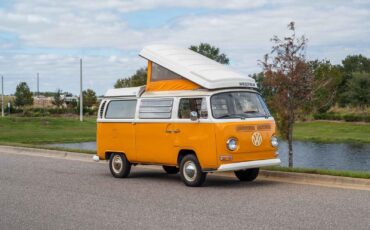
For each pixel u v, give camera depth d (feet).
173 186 42.32
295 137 149.59
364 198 34.50
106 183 44.65
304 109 53.67
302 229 26.78
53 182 45.34
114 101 48.85
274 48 52.39
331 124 188.85
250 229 27.04
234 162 39.45
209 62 44.73
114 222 29.43
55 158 66.74
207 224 28.35
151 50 46.24
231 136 39.34
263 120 41.34
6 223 29.73
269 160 41.29
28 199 37.04
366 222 27.91
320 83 54.08
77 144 122.42
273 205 32.96
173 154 42.78
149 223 28.96
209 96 40.32
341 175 41.60
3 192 40.14
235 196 36.63
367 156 99.35
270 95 54.19
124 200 36.14
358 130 169.78
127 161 47.62
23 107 293.02
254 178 43.52
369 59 277.85
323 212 30.50
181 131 42.01
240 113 40.83
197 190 39.81
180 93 42.68
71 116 249.34
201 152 40.34
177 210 32.30
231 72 42.70
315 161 90.94
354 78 218.59
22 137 139.13
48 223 29.60
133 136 46.34
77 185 43.52
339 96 219.82
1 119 188.03
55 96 295.69
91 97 286.46
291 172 44.14
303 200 34.30
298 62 51.85
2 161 63.10
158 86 45.21
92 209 33.17
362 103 216.33
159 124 43.91
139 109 45.98
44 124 181.47
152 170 54.03
